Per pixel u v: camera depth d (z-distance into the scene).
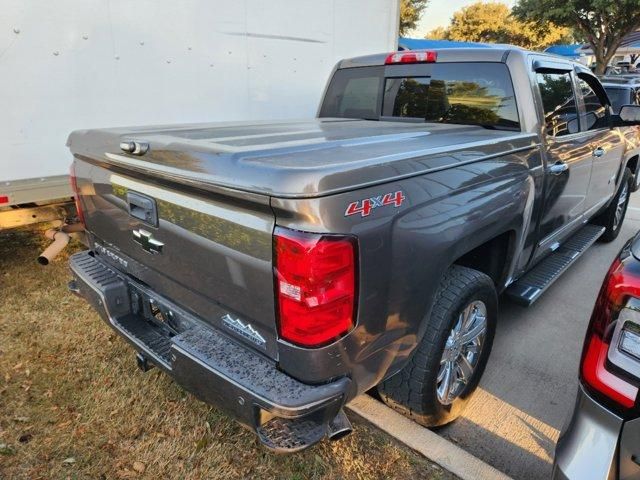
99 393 2.73
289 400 1.62
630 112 3.97
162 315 2.30
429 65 3.28
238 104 4.69
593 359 1.58
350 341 1.71
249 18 4.58
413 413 2.38
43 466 2.25
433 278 2.00
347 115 3.91
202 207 1.82
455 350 2.46
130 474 2.22
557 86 3.26
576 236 4.79
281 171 1.54
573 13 23.86
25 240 5.03
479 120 3.07
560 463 1.59
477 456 2.41
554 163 3.07
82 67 3.62
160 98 4.12
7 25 3.25
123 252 2.45
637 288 1.48
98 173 2.45
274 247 1.60
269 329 1.74
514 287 3.34
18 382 2.81
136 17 3.84
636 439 1.46
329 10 5.26
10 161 3.42
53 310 3.61
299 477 2.20
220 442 2.40
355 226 1.62
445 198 2.02
